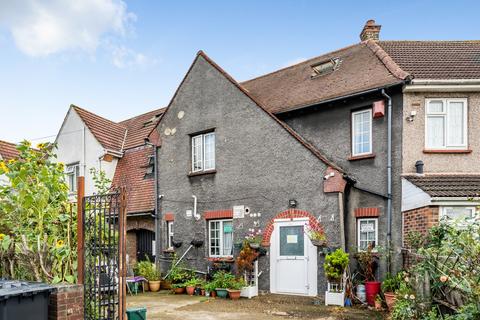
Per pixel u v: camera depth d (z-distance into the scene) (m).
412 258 9.72
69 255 6.45
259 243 12.14
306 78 14.93
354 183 11.66
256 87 16.97
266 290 12.09
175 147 15.38
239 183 13.26
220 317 9.00
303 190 11.71
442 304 6.90
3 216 6.77
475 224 7.01
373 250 11.17
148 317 9.05
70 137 19.19
